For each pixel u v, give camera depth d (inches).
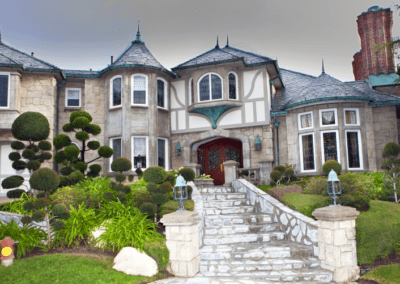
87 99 677.3
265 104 638.5
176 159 687.7
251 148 638.5
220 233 339.9
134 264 251.3
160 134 666.8
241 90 662.5
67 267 245.3
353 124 585.3
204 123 676.1
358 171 567.8
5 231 273.7
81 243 299.4
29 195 393.1
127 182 623.5
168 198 362.9
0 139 591.2
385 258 278.5
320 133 582.9
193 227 273.4
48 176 292.7
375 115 594.9
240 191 467.8
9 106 579.5
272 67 655.8
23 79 611.2
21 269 239.9
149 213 307.0
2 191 590.9
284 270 266.7
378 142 586.6
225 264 273.6
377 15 738.8
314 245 289.7
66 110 675.4
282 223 348.2
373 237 281.9
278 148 640.4
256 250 292.5
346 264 259.3
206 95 662.5
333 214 259.3
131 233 281.6
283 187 403.2
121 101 647.1
